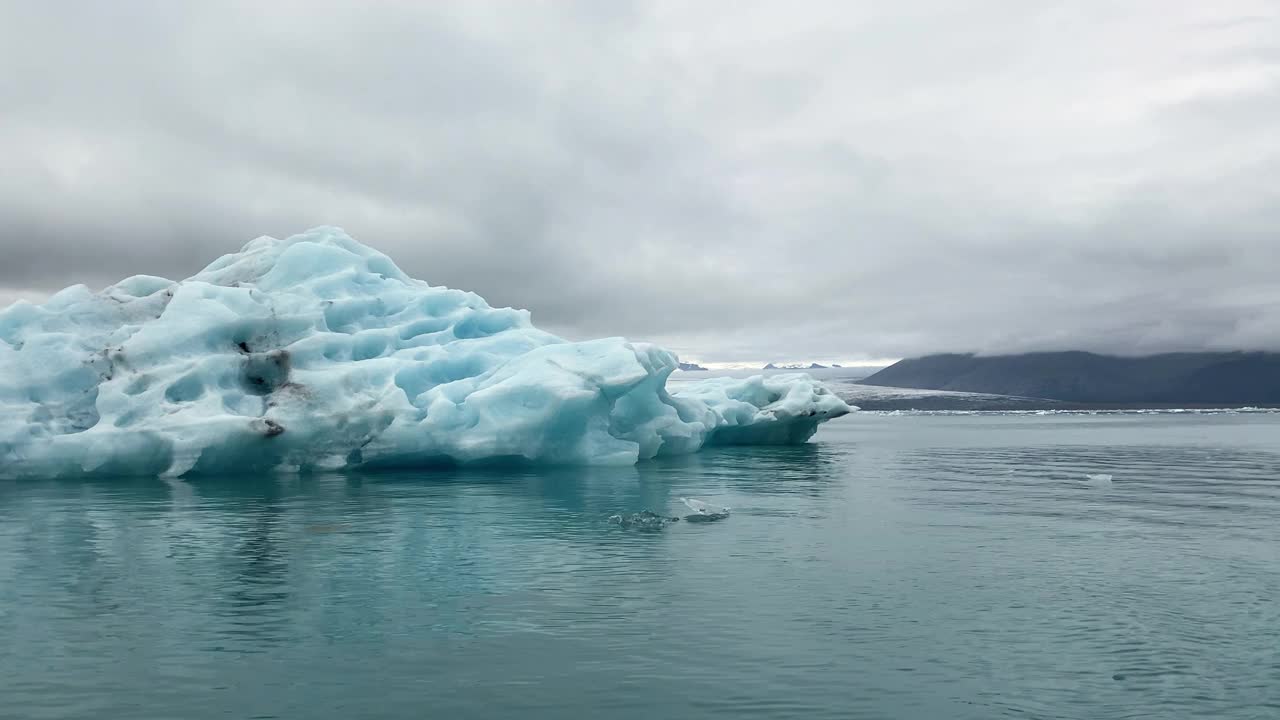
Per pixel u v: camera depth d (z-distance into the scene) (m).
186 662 7.41
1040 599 9.46
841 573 10.63
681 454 29.84
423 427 21.48
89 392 21.52
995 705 6.58
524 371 22.83
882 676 7.15
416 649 7.76
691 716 6.37
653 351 25.27
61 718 6.29
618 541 12.67
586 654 7.64
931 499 17.94
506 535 13.09
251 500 16.91
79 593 9.61
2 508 15.90
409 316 25.83
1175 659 7.55
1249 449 38.72
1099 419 114.44
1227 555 11.88
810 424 38.16
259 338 22.47
